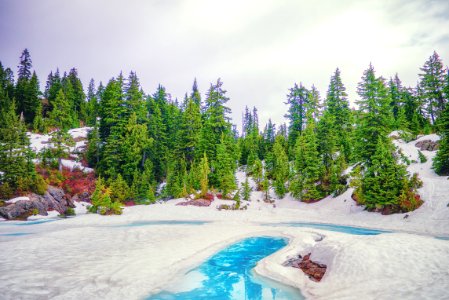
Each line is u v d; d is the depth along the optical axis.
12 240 17.64
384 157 29.78
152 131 54.00
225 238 20.31
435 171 32.97
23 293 9.08
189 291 10.80
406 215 26.25
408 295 7.89
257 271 13.37
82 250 15.48
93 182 42.94
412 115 54.38
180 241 18.78
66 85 75.12
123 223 28.80
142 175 43.78
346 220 29.55
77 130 64.06
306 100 64.38
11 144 32.91
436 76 54.62
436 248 10.95
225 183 42.53
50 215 31.28
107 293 9.63
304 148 43.81
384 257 10.88
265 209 39.72
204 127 53.12
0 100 55.00
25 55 78.38
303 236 19.69
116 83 52.09
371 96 35.72
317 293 9.88
